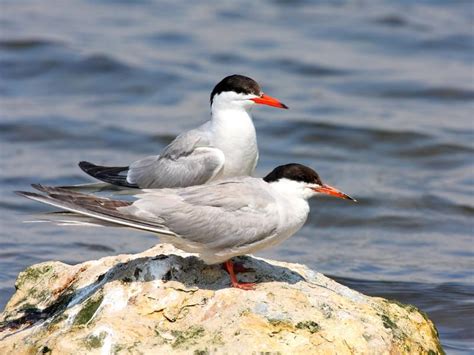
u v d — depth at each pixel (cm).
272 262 904
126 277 825
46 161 1681
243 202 807
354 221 1467
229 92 980
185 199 809
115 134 1817
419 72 2192
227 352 750
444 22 2527
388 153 1770
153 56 2238
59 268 934
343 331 781
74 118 1892
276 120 1888
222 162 977
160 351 754
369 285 1188
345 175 1656
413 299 1138
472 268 1262
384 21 2527
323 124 1869
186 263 847
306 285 849
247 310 782
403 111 1970
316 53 2302
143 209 796
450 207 1505
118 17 2538
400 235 1416
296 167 830
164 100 2023
